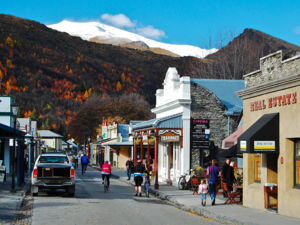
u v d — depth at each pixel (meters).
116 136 66.00
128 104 112.69
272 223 13.16
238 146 17.16
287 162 15.39
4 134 26.09
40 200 19.75
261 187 17.08
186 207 18.56
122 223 13.14
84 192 24.42
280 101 16.03
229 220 14.35
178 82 32.56
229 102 31.12
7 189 23.70
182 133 29.33
